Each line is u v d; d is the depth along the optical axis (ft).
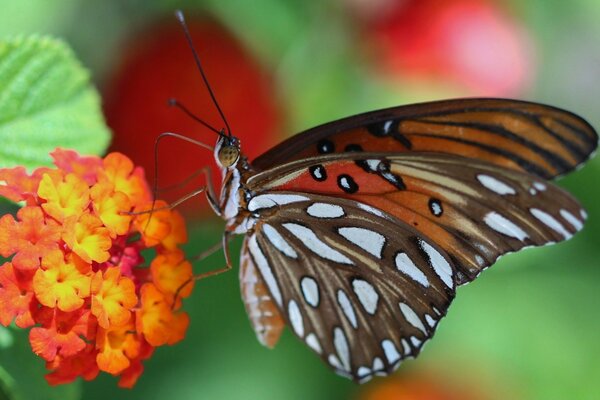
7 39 0.84
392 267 0.84
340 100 0.99
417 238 0.83
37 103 0.84
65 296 0.77
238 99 0.95
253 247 0.84
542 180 0.80
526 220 0.81
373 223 0.83
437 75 0.97
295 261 0.85
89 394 0.97
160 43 0.95
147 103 0.94
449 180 0.82
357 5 0.98
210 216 0.98
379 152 0.81
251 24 0.97
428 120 0.82
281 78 0.98
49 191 0.78
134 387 0.98
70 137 0.84
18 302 0.77
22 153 0.83
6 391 0.80
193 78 0.95
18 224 0.77
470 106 0.82
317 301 0.86
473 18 0.97
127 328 0.79
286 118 0.98
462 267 0.83
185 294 0.81
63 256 0.77
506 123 0.82
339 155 0.81
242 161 0.83
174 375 0.99
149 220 0.81
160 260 0.81
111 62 0.99
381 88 0.98
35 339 0.77
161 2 0.97
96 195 0.79
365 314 0.85
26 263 0.77
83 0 0.98
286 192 0.83
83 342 0.78
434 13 0.97
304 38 0.98
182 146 0.95
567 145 0.81
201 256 0.85
